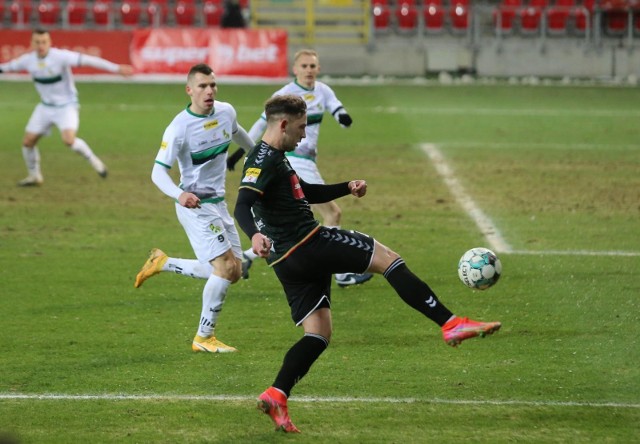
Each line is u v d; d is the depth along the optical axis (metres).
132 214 41.38
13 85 85.06
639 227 39.09
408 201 44.06
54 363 23.42
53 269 32.56
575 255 34.56
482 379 22.33
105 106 73.69
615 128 65.75
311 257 19.38
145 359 23.81
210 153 24.86
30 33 86.69
